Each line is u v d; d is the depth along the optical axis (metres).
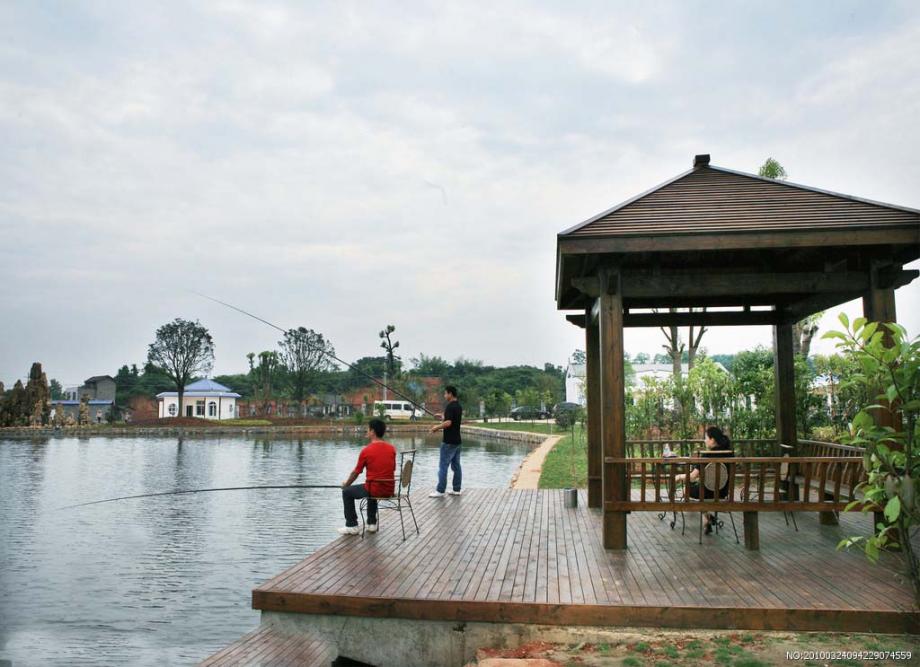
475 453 31.16
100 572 10.04
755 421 14.91
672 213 7.00
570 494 9.53
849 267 7.29
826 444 8.60
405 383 63.78
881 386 4.87
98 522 14.26
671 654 4.58
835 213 6.79
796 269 8.11
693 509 6.75
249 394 79.44
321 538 12.55
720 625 4.89
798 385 14.88
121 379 80.88
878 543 4.73
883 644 4.62
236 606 8.39
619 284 7.00
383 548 6.94
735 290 6.96
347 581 5.68
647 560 6.38
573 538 7.41
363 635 5.29
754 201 7.20
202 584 9.41
